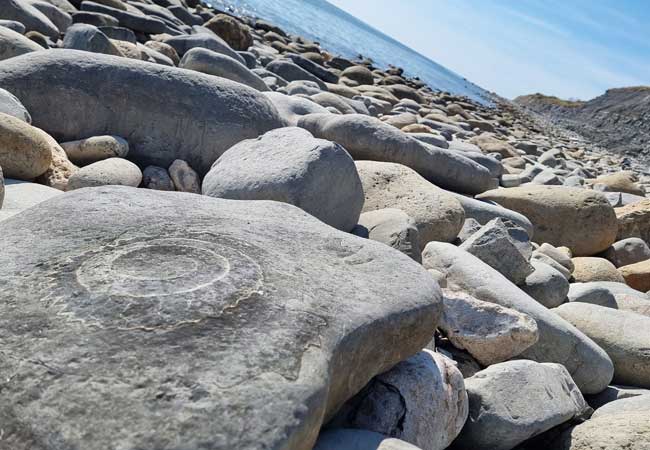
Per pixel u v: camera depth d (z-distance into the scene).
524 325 2.68
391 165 4.76
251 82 7.08
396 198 4.45
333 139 5.11
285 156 3.63
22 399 1.31
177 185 4.27
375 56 46.41
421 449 1.84
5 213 2.94
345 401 1.85
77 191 2.45
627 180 9.55
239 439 1.28
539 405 2.31
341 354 1.67
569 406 2.41
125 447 1.22
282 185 3.42
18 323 1.53
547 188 5.84
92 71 4.50
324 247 2.24
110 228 2.10
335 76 14.21
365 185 4.56
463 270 3.20
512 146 13.55
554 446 2.35
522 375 2.38
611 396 2.88
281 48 16.27
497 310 2.73
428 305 2.03
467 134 12.80
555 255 4.67
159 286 1.70
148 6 12.07
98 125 4.50
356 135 5.06
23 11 7.61
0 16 7.44
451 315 2.76
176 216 2.31
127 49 7.16
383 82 18.16
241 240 2.12
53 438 1.24
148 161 4.55
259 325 1.60
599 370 2.88
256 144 4.00
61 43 7.52
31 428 1.26
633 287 4.93
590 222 5.55
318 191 3.48
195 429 1.27
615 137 40.03
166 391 1.34
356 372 1.79
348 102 9.62
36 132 3.69
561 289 3.74
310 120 5.29
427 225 4.21
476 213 5.07
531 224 5.19
